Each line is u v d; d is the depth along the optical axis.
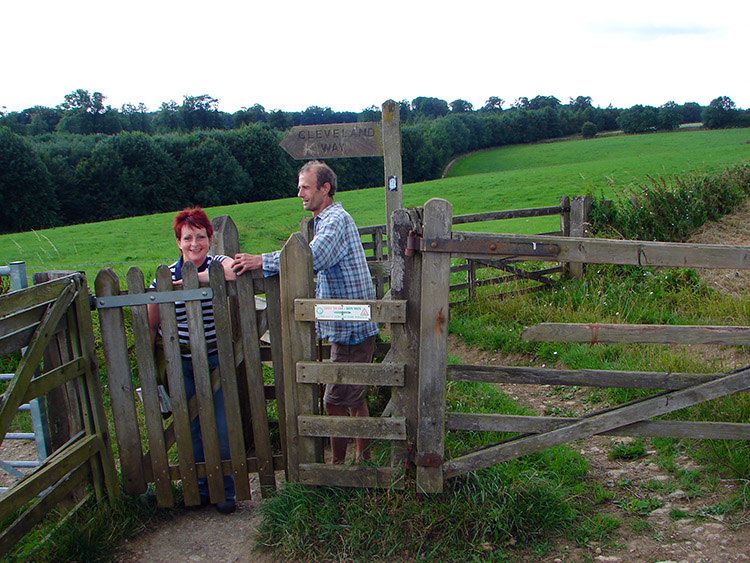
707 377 2.90
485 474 3.14
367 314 2.92
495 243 2.75
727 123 82.56
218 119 100.38
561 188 30.02
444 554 2.82
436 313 2.85
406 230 2.84
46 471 2.85
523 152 79.19
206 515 3.39
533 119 92.75
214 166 57.94
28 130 81.94
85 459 3.14
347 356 3.41
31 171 47.41
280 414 3.30
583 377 2.94
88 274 13.77
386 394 4.61
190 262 3.10
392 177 5.43
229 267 3.19
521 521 2.93
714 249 2.66
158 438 3.29
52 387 2.90
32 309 2.80
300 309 2.98
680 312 6.22
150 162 55.09
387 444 3.55
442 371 2.91
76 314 3.12
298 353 3.07
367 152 5.47
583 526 2.96
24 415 5.14
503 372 2.94
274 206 31.45
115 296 3.15
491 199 29.08
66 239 23.45
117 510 3.24
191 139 60.66
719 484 3.22
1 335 2.61
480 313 7.09
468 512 2.92
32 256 19.66
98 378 3.28
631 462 3.65
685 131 80.94
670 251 2.69
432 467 3.01
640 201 9.66
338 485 3.13
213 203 57.56
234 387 3.22
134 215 54.47
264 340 4.71
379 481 3.10
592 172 34.28
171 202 56.31
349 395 3.36
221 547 3.05
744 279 7.20
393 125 5.36
